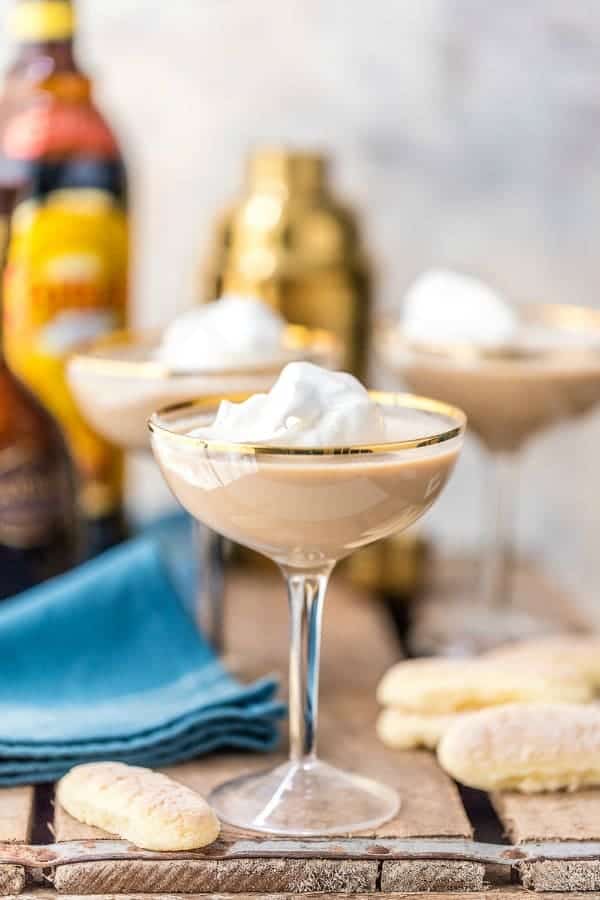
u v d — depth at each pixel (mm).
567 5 1092
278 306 1001
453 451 711
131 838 713
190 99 1097
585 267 1123
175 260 1112
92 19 1085
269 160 1008
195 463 694
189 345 842
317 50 1094
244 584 1021
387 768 783
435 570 1076
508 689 810
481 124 1105
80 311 970
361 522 702
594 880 712
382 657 908
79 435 986
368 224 1114
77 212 962
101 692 823
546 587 1053
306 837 722
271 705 798
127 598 854
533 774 757
